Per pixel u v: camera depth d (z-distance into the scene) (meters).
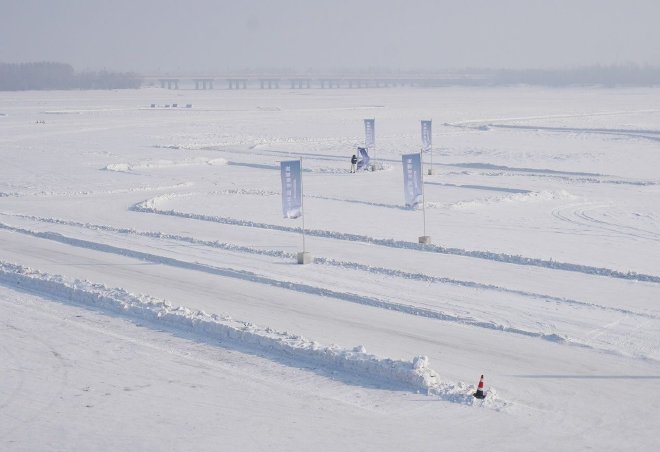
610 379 38.97
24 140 193.38
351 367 40.50
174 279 59.75
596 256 66.00
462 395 36.59
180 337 46.00
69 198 103.81
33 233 78.44
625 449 31.53
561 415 34.81
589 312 49.84
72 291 54.81
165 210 91.25
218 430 33.62
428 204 94.50
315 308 51.59
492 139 192.62
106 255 68.75
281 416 35.00
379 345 44.06
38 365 41.38
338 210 91.50
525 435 32.81
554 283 56.94
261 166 139.88
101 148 174.25
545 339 45.00
